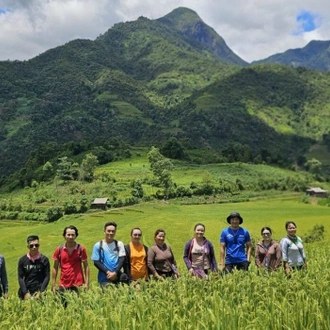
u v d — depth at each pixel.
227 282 9.26
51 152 183.00
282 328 6.69
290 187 136.25
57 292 10.09
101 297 9.08
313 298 7.82
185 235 60.41
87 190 126.38
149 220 74.06
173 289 9.20
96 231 73.44
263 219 72.25
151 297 8.56
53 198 122.50
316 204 104.94
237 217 12.92
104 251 11.75
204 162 178.75
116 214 95.62
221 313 6.97
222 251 12.95
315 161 191.88
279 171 167.38
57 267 11.74
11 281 41.62
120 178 139.62
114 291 9.34
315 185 140.62
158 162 136.50
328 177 173.00
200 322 6.71
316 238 45.47
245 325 6.86
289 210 88.62
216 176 147.50
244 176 151.50
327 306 7.17
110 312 7.50
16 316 8.34
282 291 8.81
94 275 36.88
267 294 8.30
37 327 7.53
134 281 10.80
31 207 110.62
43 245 67.31
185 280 9.85
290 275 10.84
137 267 12.02
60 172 143.00
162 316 7.33
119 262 11.70
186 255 12.57
